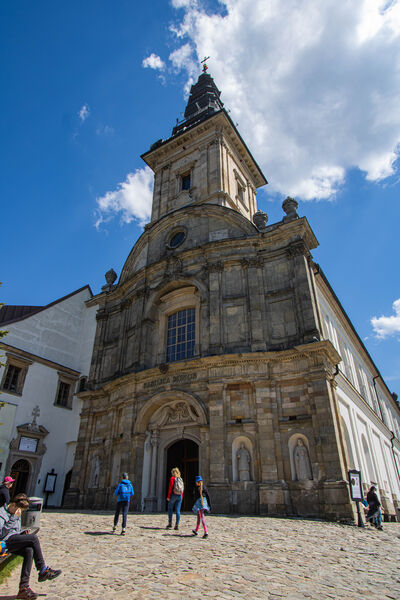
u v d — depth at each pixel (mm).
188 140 36219
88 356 34031
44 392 30859
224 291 25047
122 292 32250
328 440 18438
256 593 6160
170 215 30156
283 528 13648
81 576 7062
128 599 5820
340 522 16469
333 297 29219
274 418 20141
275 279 24125
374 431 31938
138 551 9156
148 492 23109
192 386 22875
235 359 21828
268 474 19047
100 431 27844
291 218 25438
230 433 20719
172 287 27625
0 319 37406
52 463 29781
